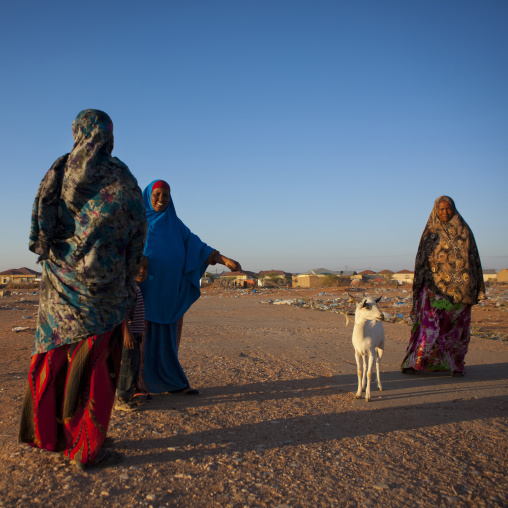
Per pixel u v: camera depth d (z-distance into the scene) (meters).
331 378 7.83
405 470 4.02
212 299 38.31
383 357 10.06
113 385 3.89
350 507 3.34
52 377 3.77
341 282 80.19
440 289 8.18
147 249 6.34
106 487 3.50
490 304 25.44
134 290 4.04
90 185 3.69
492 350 10.98
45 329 3.76
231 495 3.45
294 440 4.70
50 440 3.83
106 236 3.71
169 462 4.01
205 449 4.34
